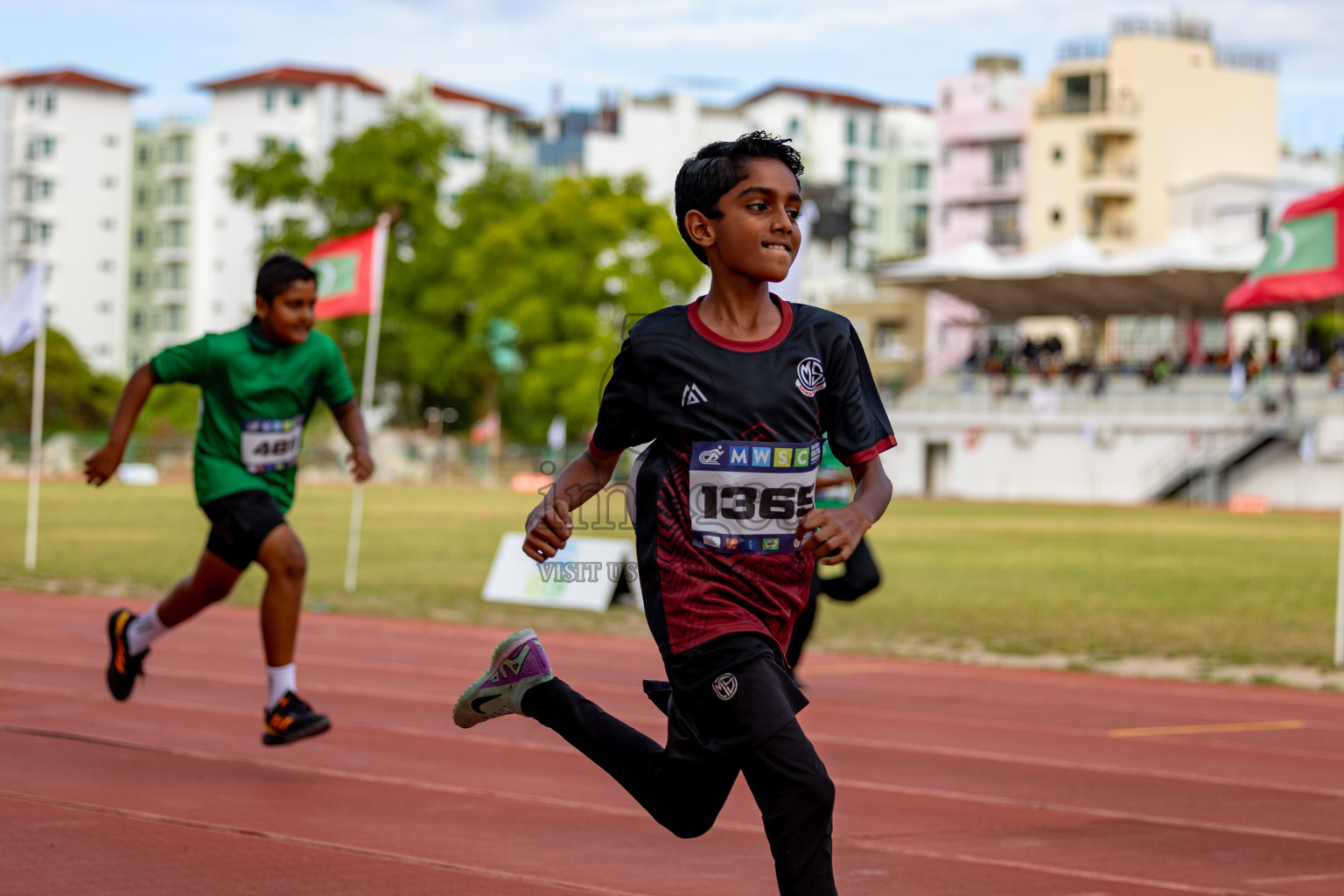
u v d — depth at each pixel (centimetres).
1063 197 9050
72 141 12725
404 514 4638
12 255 12750
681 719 430
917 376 9162
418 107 10900
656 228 7875
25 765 800
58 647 1352
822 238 11388
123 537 3156
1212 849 683
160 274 12838
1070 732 1032
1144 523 4688
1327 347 7825
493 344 8700
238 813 699
